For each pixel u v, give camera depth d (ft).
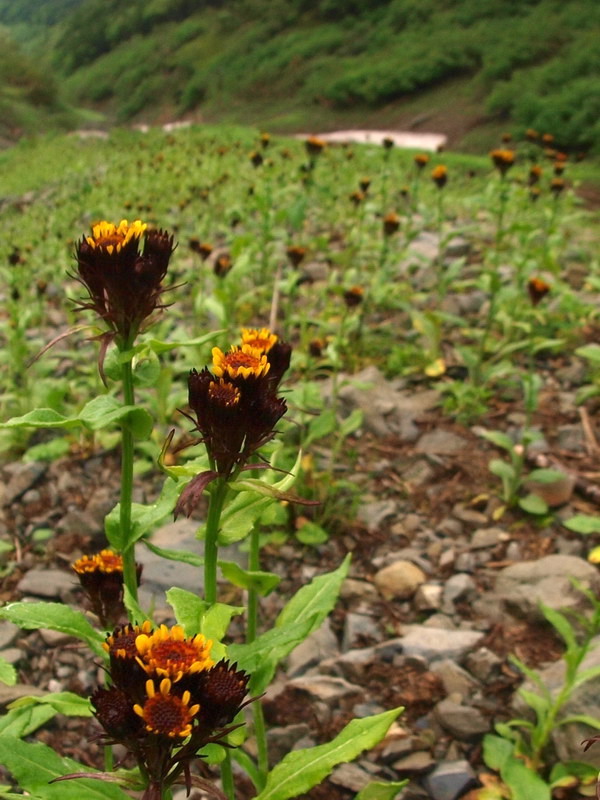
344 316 2.28
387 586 1.81
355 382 2.18
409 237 3.43
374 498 2.12
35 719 1.09
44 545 2.03
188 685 0.67
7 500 2.22
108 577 1.05
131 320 0.95
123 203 5.36
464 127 14.20
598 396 2.51
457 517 2.05
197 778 0.72
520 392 2.58
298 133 17.38
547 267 2.89
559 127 10.77
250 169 6.48
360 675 1.56
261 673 0.94
